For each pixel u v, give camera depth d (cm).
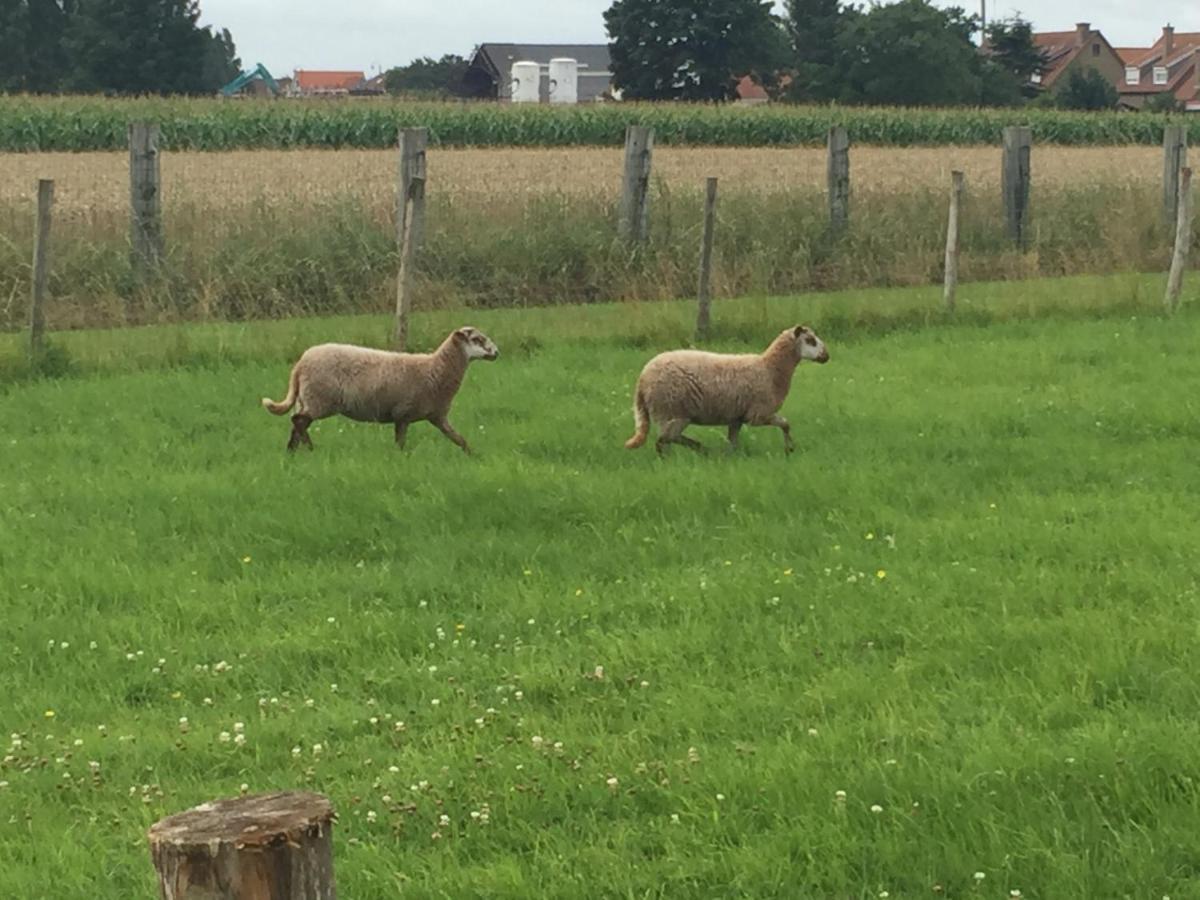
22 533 1089
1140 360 1759
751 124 6019
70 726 775
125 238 2291
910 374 1711
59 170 3728
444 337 1897
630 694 787
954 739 705
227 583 982
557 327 2034
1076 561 986
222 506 1148
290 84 14962
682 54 9619
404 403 1299
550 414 1484
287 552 1054
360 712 771
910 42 8606
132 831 645
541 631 889
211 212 2439
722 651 845
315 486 1190
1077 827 614
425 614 921
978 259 2698
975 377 1681
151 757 727
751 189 2908
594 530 1078
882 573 956
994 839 602
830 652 837
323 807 394
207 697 809
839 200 2681
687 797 659
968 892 575
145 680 829
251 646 871
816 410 1496
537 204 2609
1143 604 898
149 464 1291
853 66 8719
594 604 923
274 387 1630
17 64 10981
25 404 1554
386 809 662
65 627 903
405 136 2333
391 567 1014
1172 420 1405
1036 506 1121
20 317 2098
